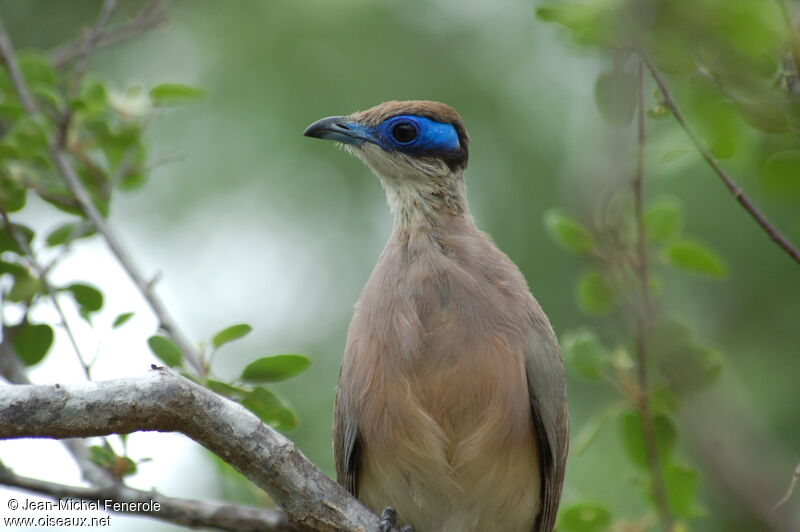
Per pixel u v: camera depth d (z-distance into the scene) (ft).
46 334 37.83
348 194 55.83
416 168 38.47
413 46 56.24
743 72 32.24
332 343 54.29
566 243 37.32
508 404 33.19
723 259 48.34
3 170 38.19
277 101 55.16
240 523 33.27
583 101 53.93
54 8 58.95
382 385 33.24
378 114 39.70
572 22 33.17
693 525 43.16
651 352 36.17
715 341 48.11
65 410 26.91
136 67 56.95
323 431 50.29
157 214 55.62
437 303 33.68
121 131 40.70
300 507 29.91
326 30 55.93
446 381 32.96
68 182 38.58
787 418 47.24
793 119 32.35
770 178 36.29
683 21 31.73
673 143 38.32
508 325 33.68
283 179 55.21
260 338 54.49
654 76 32.55
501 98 55.77
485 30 57.06
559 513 35.88
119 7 57.26
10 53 39.37
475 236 36.68
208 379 33.06
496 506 34.42
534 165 54.13
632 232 37.93
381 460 33.83
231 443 28.91
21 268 37.65
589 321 50.29
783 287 48.42
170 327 35.91
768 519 36.68
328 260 55.62
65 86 41.98
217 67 56.08
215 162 55.31
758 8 31.14
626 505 43.80
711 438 36.76
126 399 27.37
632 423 36.32
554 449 34.45
